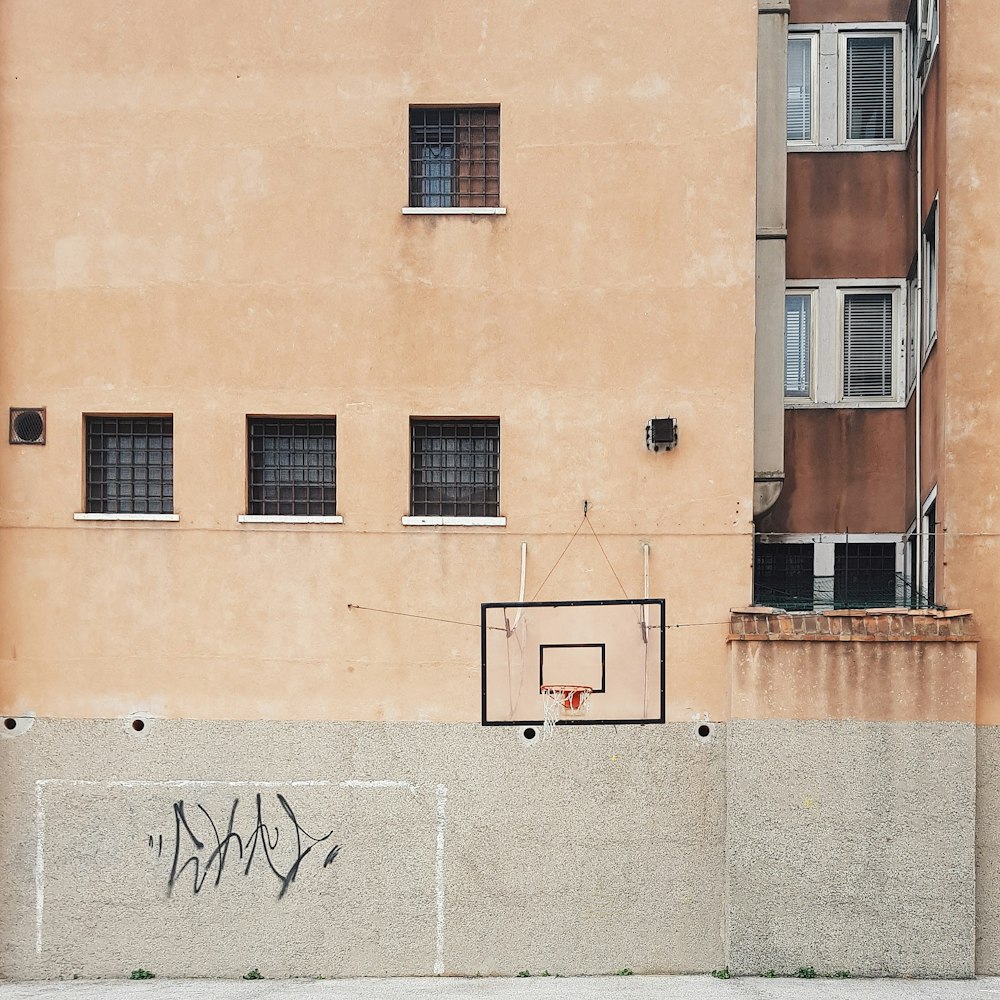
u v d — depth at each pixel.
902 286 17.41
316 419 15.23
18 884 14.73
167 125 15.18
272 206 15.12
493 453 15.21
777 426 15.73
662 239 14.95
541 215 15.01
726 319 14.86
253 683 14.83
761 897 14.03
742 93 14.98
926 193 16.05
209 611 14.91
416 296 15.02
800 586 17.41
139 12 15.23
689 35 15.04
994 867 14.12
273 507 15.20
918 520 16.33
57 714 14.87
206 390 15.03
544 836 14.55
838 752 14.10
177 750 14.79
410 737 14.71
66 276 15.16
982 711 14.27
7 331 15.15
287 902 14.60
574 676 14.72
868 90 17.66
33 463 15.07
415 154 15.29
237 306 15.07
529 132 15.04
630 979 14.05
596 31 15.09
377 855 14.62
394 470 14.95
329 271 15.05
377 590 14.88
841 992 12.94
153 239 15.13
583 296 14.95
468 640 14.79
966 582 14.39
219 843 14.70
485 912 14.51
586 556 14.80
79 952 14.64
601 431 14.88
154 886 14.68
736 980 13.80
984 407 14.43
